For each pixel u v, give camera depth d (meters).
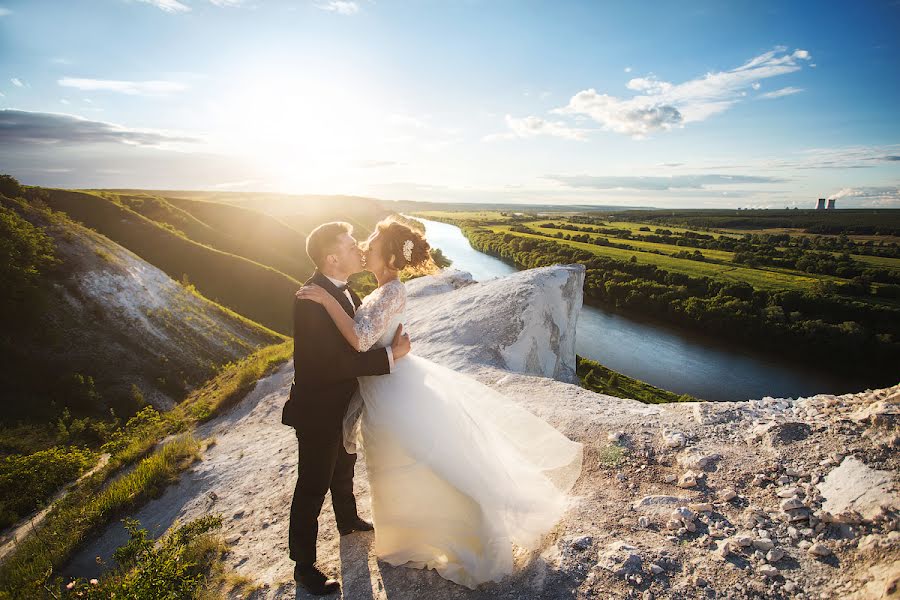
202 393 12.56
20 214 37.31
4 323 28.72
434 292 12.21
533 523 2.94
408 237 2.96
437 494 2.87
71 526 5.89
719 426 4.04
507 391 6.07
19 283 30.41
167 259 52.72
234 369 13.25
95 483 7.96
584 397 5.54
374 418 2.95
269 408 8.55
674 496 3.25
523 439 3.51
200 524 4.21
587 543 2.91
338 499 3.48
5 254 31.12
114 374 29.33
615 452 3.94
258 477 5.63
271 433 7.29
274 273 54.16
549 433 3.62
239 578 3.48
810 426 3.57
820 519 2.70
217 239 68.56
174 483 6.34
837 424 3.46
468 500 2.80
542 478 3.31
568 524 3.12
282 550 3.84
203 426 9.14
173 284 39.88
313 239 2.97
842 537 2.52
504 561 2.76
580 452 3.68
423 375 3.13
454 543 2.87
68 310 31.61
